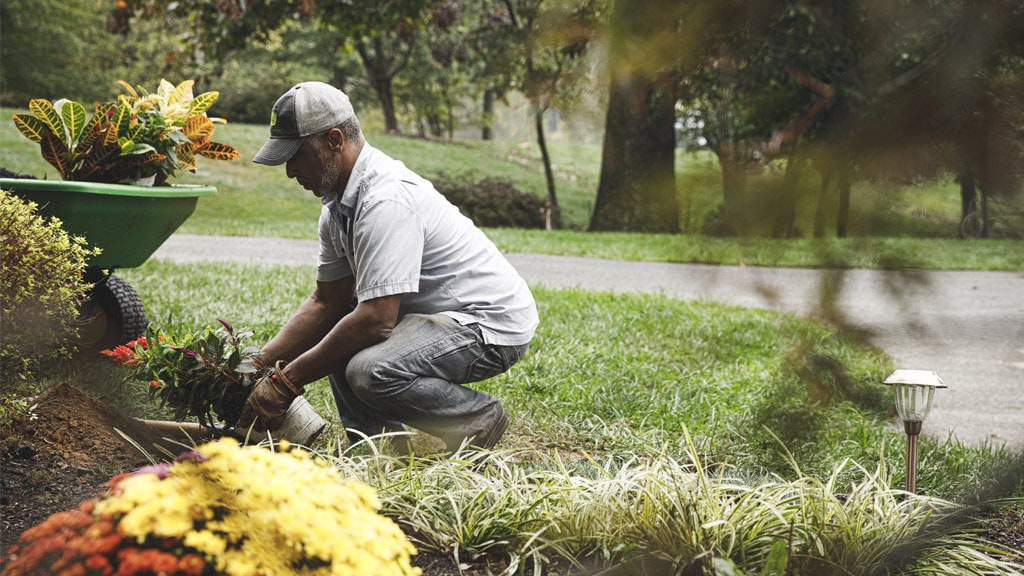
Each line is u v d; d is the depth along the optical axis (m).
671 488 2.69
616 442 4.20
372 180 3.26
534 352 5.92
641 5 1.08
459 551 2.55
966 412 5.55
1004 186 1.03
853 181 1.07
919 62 1.05
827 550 2.47
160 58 38.69
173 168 4.92
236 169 26.70
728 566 2.24
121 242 4.67
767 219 1.08
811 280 1.12
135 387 4.29
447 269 3.40
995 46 1.01
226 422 3.43
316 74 41.91
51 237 3.26
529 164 34.91
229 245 13.27
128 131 4.63
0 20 36.00
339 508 1.81
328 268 3.62
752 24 1.06
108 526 1.64
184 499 1.66
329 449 2.99
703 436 4.28
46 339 3.41
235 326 5.98
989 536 2.89
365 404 3.53
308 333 3.67
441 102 43.41
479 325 3.39
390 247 3.18
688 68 1.09
